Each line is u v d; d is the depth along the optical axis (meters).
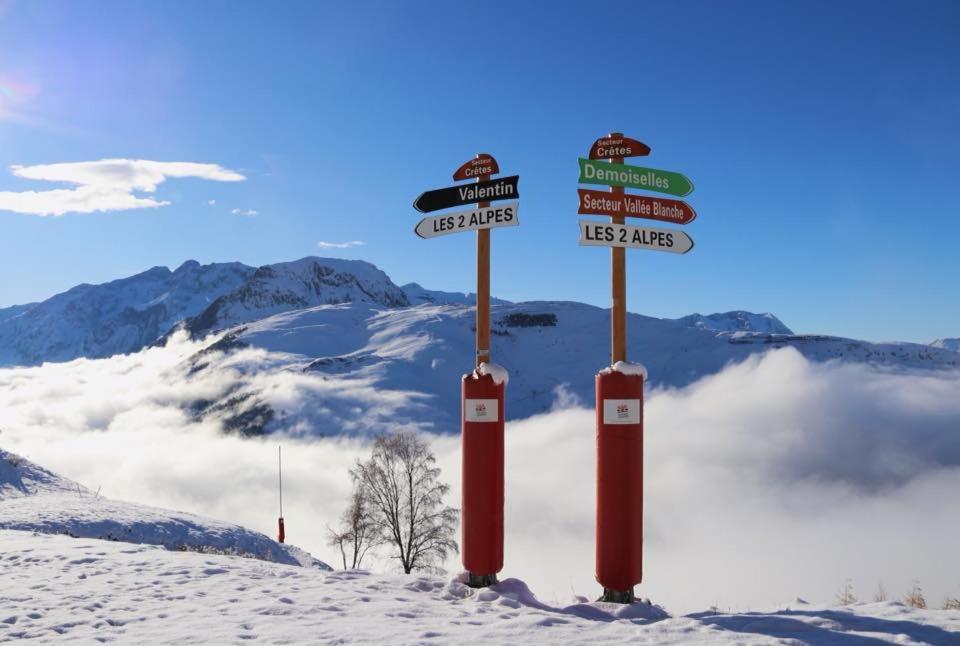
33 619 7.34
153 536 23.02
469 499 9.45
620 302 9.45
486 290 9.95
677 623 7.25
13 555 10.97
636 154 9.62
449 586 9.07
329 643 6.48
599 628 7.10
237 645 6.41
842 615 7.66
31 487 29.80
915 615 7.66
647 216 9.61
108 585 8.88
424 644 6.47
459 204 10.16
